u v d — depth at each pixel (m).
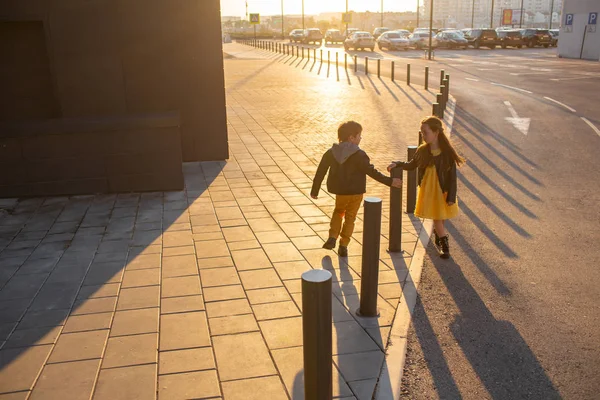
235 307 4.80
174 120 8.27
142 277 5.45
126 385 3.73
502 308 4.82
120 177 8.39
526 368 3.94
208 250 6.12
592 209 7.49
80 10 8.96
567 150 10.91
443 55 40.97
